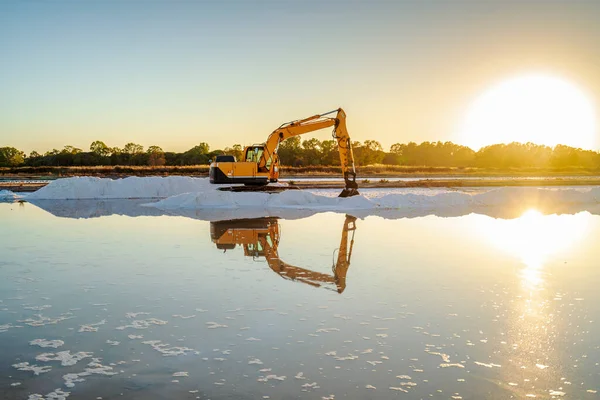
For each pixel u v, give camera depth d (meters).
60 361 4.71
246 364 4.62
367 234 12.51
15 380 4.32
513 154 121.19
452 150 144.75
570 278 7.89
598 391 4.14
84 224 14.43
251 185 22.81
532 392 4.12
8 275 8.11
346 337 5.29
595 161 119.12
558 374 4.44
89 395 4.06
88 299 6.73
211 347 5.03
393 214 17.52
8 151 79.94
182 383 4.26
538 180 38.00
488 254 9.88
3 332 5.46
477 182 34.22
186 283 7.59
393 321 5.81
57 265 8.86
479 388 4.18
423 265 8.86
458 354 4.86
